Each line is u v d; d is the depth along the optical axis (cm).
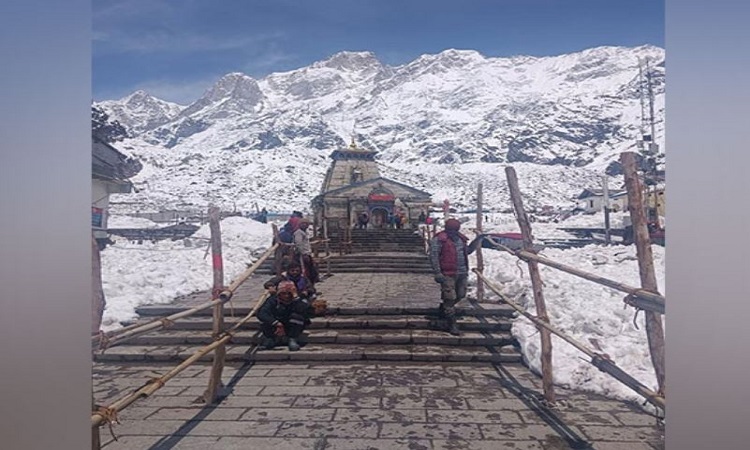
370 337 611
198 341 618
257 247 1481
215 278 450
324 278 1154
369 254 1543
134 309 725
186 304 761
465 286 660
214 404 434
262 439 364
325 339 614
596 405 428
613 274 974
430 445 354
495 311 684
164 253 1210
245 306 725
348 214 2691
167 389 474
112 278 881
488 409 420
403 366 547
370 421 396
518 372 524
